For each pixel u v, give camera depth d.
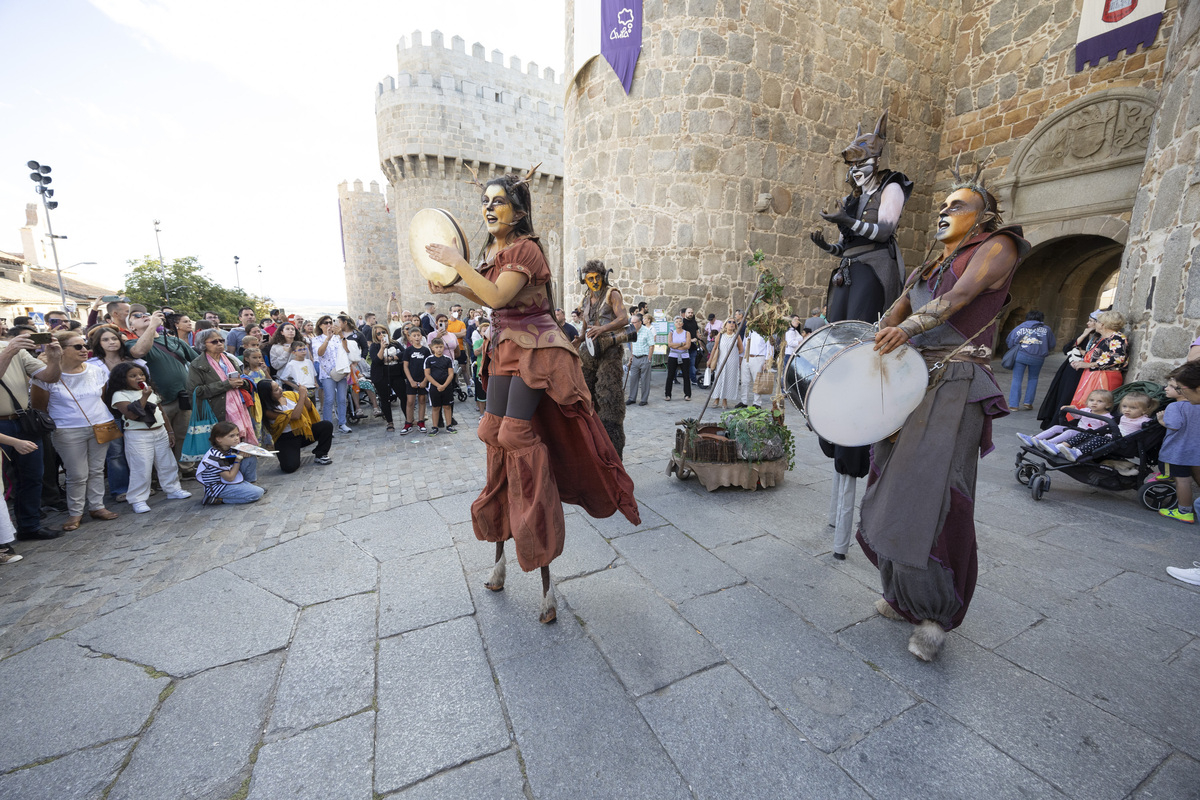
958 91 12.84
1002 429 6.69
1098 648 2.15
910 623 2.35
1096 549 3.11
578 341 4.29
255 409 5.73
